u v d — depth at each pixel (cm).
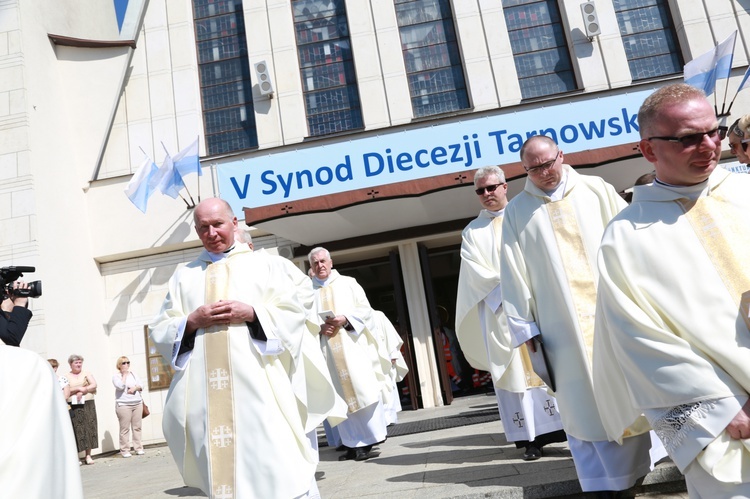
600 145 1249
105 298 1320
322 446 943
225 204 426
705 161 233
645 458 355
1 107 1211
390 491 434
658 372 222
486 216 577
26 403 209
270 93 1350
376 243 1274
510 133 1262
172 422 386
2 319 289
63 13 1412
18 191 1174
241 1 1457
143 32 1413
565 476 398
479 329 582
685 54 1352
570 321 380
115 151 1355
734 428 206
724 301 225
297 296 414
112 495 628
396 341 1029
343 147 1266
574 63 1367
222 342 381
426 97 1385
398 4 1434
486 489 391
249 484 359
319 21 1439
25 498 194
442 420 950
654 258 238
